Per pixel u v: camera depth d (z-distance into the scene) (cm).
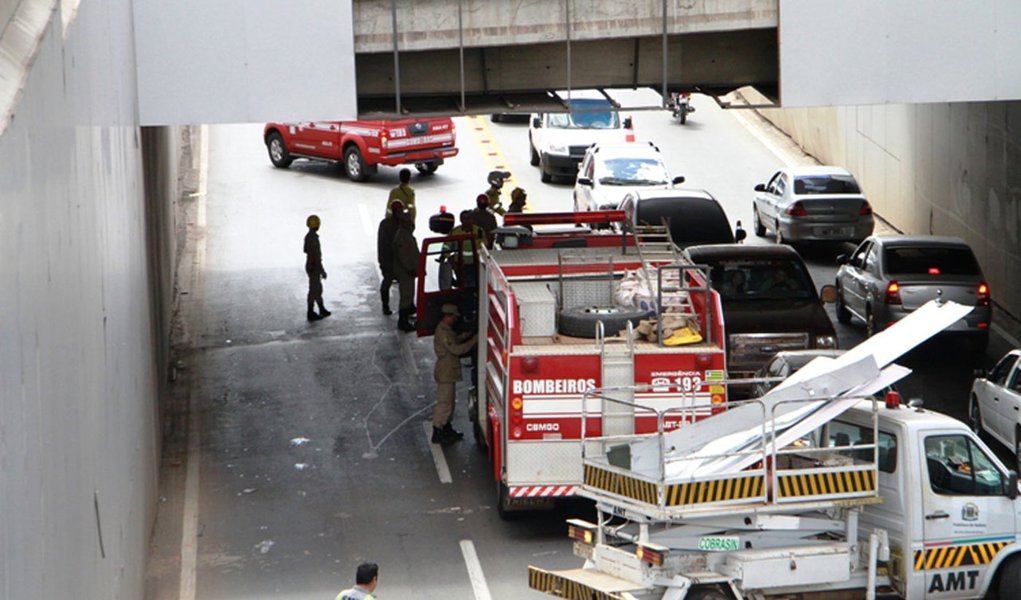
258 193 8719
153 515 3884
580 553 3009
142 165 4225
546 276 4050
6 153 1477
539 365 3575
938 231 6956
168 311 5759
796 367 4056
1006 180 5966
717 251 5291
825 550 2872
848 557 2888
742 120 10581
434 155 8931
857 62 4238
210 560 3669
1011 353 4259
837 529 2922
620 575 2881
